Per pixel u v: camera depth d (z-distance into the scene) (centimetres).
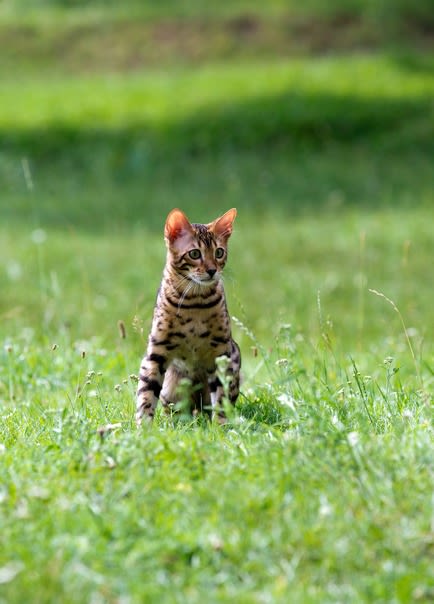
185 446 712
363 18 4447
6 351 1122
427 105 3466
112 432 756
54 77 4150
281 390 861
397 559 569
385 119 3391
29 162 3266
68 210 2805
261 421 837
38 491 636
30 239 2419
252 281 2016
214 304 888
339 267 2133
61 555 562
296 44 4291
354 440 697
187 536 583
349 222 2575
